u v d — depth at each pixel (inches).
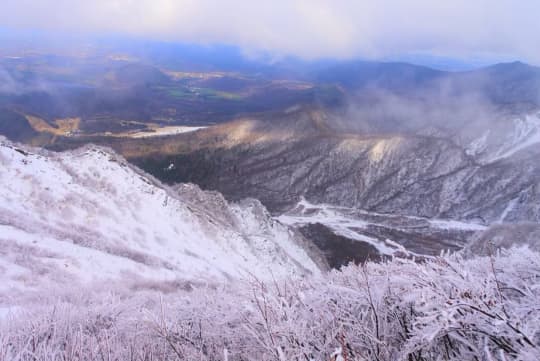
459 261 95.7
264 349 90.6
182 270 818.8
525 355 59.6
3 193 770.2
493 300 71.2
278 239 1877.5
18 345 130.1
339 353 73.9
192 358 105.7
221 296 144.5
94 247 713.6
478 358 71.5
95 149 1235.2
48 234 672.4
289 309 91.4
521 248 91.7
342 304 100.7
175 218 1178.6
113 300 208.7
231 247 1230.3
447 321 70.2
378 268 114.9
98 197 1003.9
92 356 109.2
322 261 2064.5
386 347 84.0
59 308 177.8
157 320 122.3
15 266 474.6
